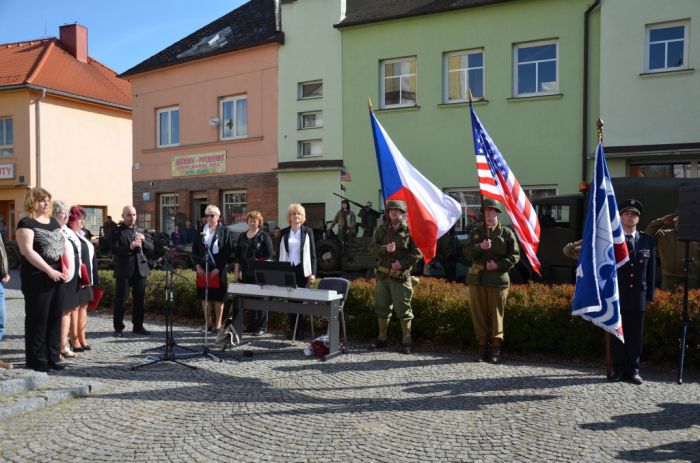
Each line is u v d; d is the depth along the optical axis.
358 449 4.50
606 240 6.22
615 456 4.33
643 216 11.12
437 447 4.53
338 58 18.62
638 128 14.74
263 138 20.05
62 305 6.78
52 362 6.75
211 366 7.12
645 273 6.31
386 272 7.89
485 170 7.38
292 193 19.50
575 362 7.31
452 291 8.45
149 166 22.94
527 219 7.68
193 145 21.62
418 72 17.45
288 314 9.01
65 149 27.28
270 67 19.83
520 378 6.51
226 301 9.59
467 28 16.78
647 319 6.98
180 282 10.42
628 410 5.36
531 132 16.14
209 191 21.42
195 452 4.46
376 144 7.64
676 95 14.38
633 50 14.73
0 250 6.56
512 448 4.49
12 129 26.25
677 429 4.87
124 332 9.34
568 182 15.77
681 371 6.30
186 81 21.81
